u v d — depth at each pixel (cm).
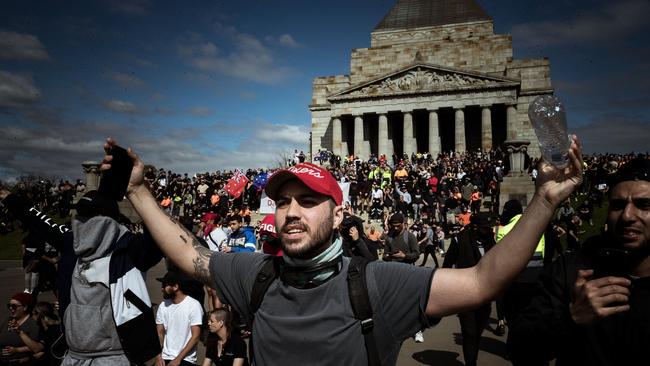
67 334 520
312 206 308
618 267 341
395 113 6831
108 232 522
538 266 782
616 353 316
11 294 1802
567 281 339
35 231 613
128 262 526
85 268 519
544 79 6606
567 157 257
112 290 509
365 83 6650
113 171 369
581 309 292
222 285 346
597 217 3058
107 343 512
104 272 516
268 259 343
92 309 511
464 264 965
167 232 374
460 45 7075
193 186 4650
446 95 6400
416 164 5188
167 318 782
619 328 318
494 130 6912
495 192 3541
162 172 4884
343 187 2077
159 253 525
